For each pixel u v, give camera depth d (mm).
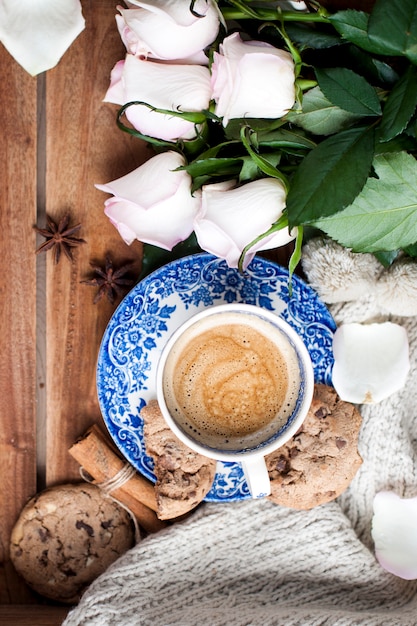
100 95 680
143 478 696
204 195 604
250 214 599
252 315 652
